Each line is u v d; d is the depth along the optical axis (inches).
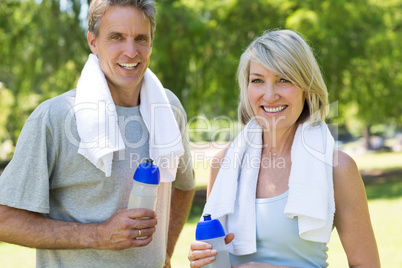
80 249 87.7
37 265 91.5
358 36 523.2
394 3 588.4
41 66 468.4
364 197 83.2
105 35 88.8
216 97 491.5
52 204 90.6
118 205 89.2
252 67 87.4
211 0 444.5
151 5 91.1
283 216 84.9
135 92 95.0
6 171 85.0
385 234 298.5
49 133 85.7
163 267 107.8
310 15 415.5
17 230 83.6
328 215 81.9
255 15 450.0
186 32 423.2
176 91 444.1
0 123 644.7
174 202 113.1
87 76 90.5
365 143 1421.0
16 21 472.7
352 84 556.7
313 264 84.3
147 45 91.4
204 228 80.4
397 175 691.4
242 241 86.5
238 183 91.0
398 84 560.4
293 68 83.4
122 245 81.8
